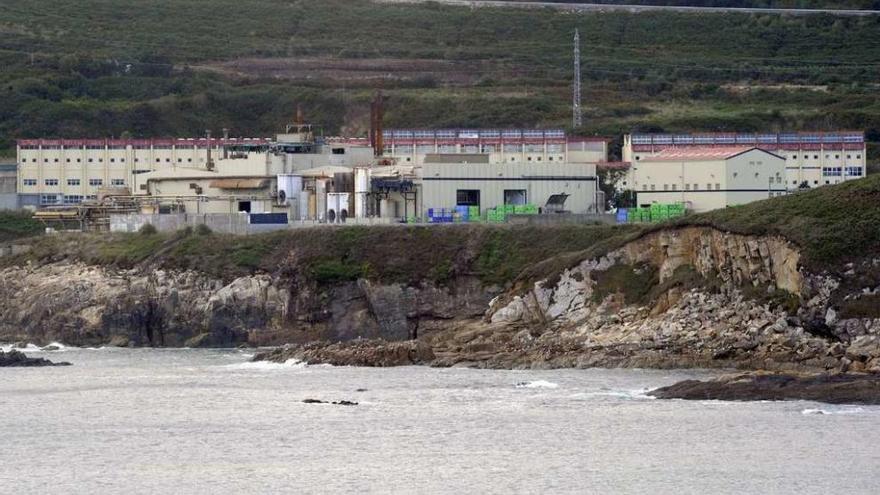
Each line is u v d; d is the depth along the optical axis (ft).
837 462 635.66
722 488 599.98
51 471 652.89
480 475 627.87
